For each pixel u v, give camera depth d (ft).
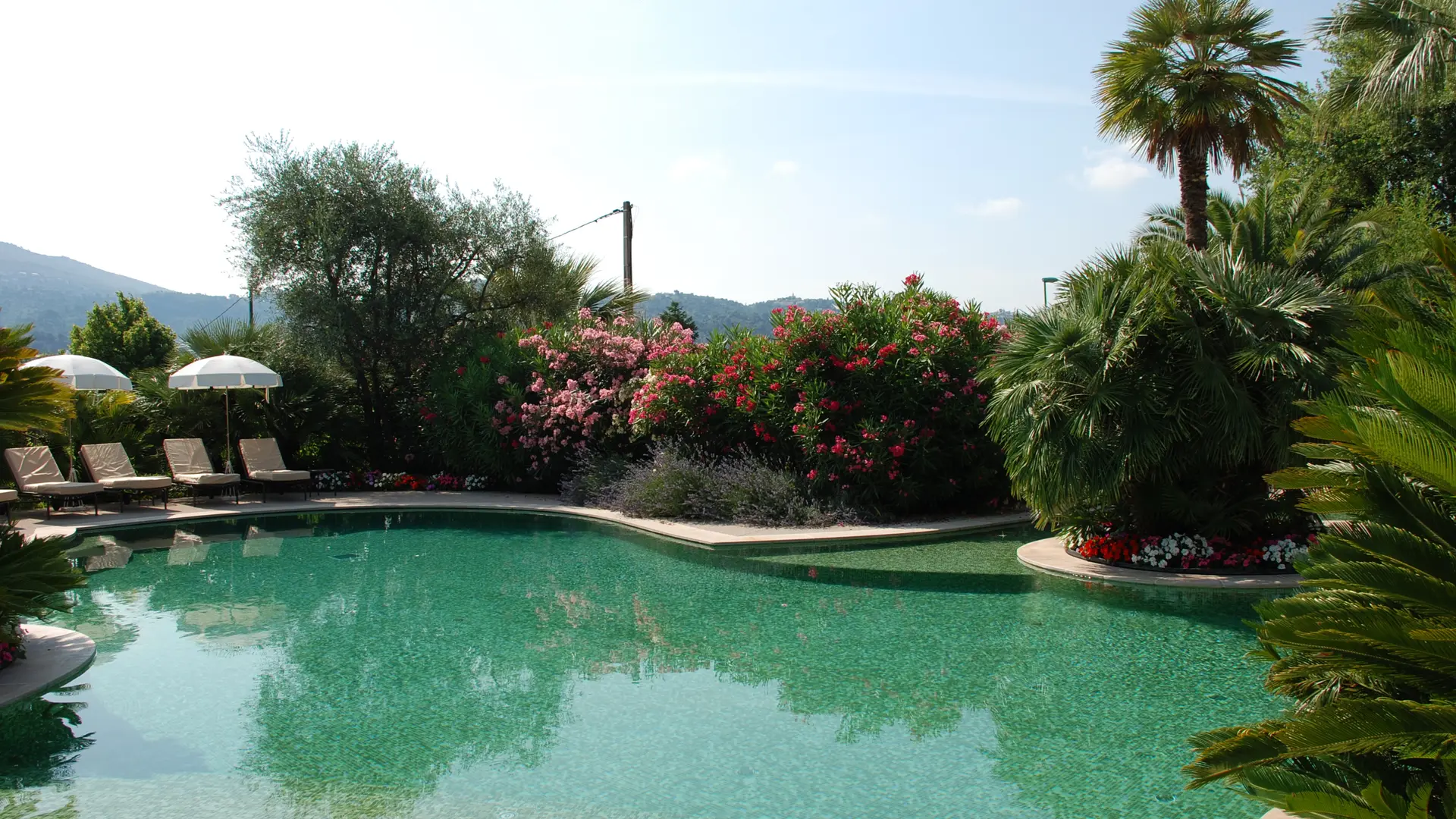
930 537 36.91
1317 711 8.29
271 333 56.75
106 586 29.71
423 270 56.49
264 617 25.59
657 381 44.70
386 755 15.39
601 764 14.88
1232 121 36.83
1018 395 28.12
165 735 16.44
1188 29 35.76
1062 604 25.43
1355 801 8.38
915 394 40.22
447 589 28.86
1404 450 8.05
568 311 62.69
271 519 44.91
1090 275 29.45
